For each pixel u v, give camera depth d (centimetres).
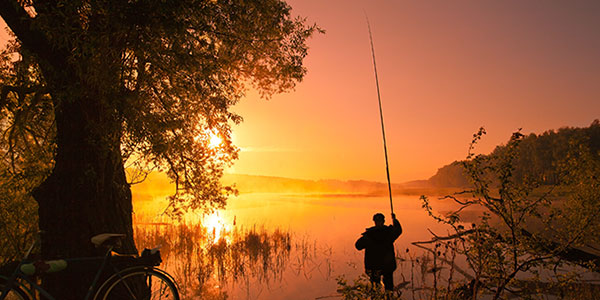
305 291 726
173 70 551
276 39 718
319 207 3719
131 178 575
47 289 466
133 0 445
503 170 426
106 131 473
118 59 483
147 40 490
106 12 419
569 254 666
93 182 490
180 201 633
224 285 769
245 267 931
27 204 616
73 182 483
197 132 670
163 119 523
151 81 555
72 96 450
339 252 1131
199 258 998
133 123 487
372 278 581
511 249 441
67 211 477
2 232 602
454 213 457
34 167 616
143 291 484
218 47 696
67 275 462
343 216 2534
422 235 1412
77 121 493
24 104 557
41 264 390
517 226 436
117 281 421
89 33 423
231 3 591
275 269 909
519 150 421
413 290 652
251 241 1290
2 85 569
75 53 421
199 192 647
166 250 1129
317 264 966
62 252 469
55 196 482
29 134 628
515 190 427
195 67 536
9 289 387
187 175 640
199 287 732
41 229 482
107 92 462
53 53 479
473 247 448
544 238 450
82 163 487
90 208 486
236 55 724
